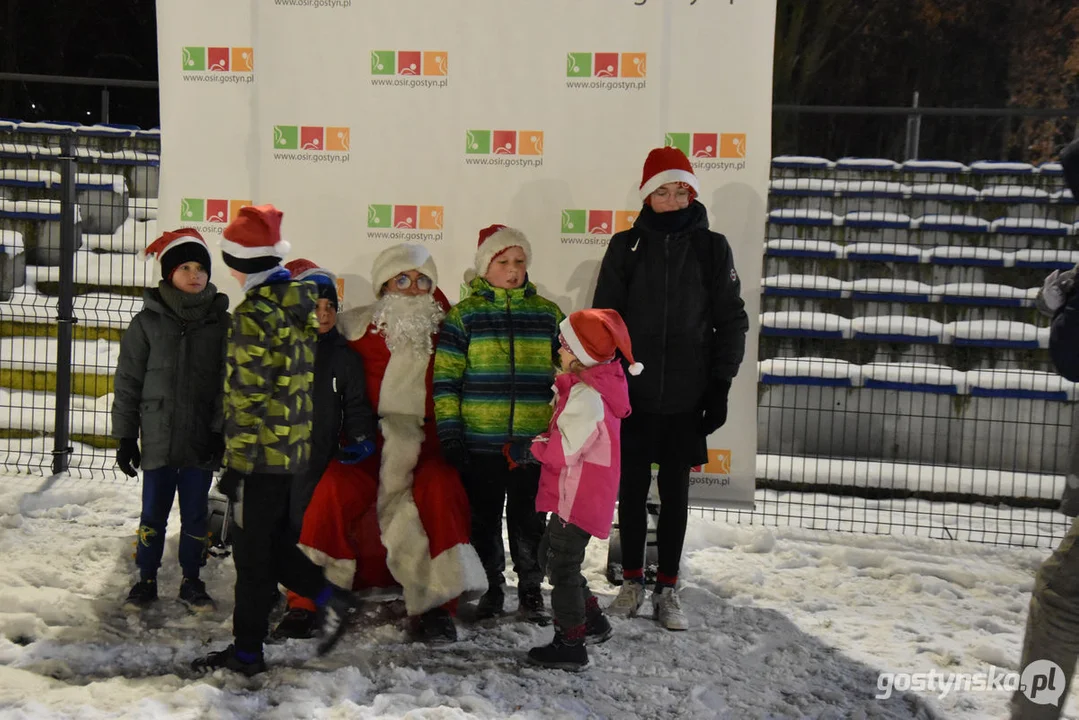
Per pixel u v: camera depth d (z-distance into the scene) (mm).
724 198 4672
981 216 8141
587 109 4684
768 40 4570
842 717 3336
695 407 4176
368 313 4191
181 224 4895
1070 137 15977
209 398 4051
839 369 6551
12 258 7637
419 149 4766
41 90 15617
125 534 4957
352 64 4754
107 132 8883
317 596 3658
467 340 4070
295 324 3426
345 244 4840
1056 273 3010
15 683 3309
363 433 3930
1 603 4020
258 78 4793
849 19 17344
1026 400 6422
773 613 4316
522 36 4676
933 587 4656
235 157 4840
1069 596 2773
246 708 3184
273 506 3406
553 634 3971
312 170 4820
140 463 4094
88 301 7316
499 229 4125
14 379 6801
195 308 4016
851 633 4105
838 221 7930
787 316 7066
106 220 8406
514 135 4723
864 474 6191
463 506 3947
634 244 4211
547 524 4094
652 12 4613
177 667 3580
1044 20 16188
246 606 3447
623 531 4250
